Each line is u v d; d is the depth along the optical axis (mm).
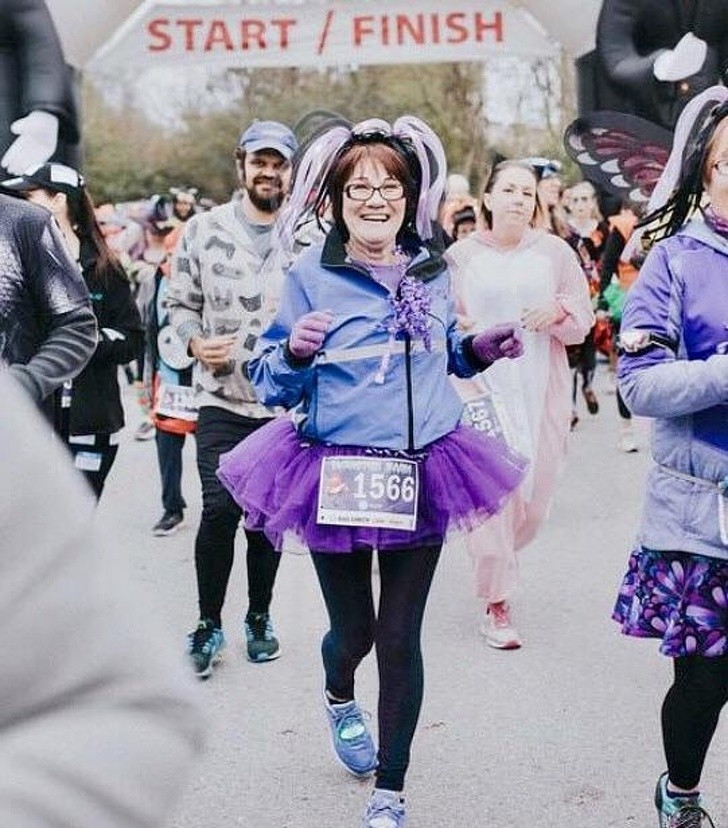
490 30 10578
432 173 3547
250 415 4793
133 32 10242
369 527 3408
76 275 3758
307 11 10383
